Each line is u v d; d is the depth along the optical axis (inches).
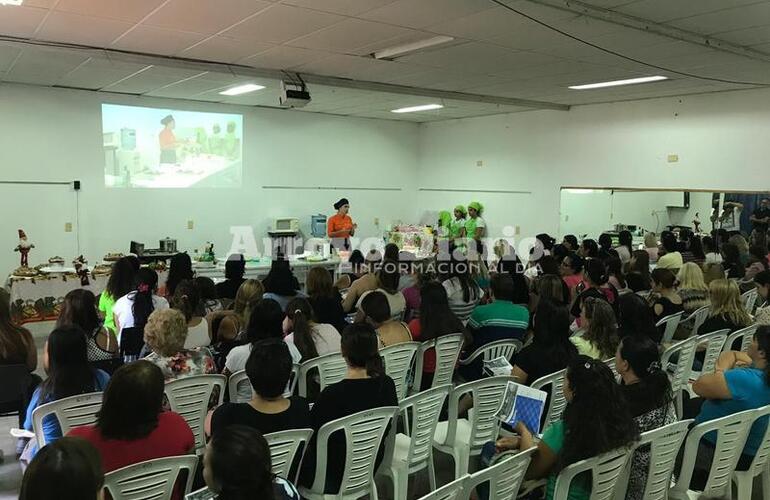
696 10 154.0
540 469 82.8
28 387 129.6
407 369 140.2
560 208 362.9
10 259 298.4
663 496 93.0
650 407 90.0
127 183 329.4
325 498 95.5
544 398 90.0
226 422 83.9
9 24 177.0
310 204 404.8
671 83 263.1
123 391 75.7
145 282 165.9
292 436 83.2
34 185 301.4
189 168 350.9
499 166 398.3
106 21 172.6
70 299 133.3
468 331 154.0
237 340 144.7
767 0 144.8
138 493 73.5
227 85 290.7
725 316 159.9
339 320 167.8
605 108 333.4
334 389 96.7
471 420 118.4
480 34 182.1
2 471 130.1
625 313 141.1
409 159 455.2
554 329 118.3
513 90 291.7
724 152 283.9
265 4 154.9
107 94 317.1
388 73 251.1
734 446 96.1
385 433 102.8
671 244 266.5
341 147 415.2
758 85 264.8
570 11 153.9
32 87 295.4
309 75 256.4
